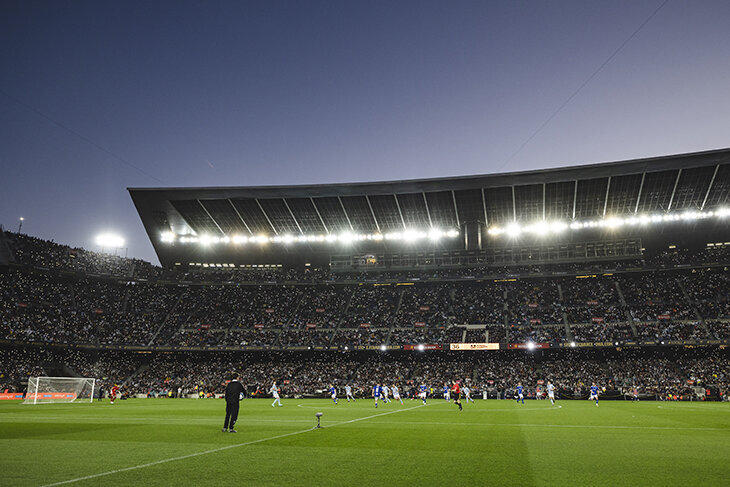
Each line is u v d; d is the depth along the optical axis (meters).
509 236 82.88
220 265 95.88
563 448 15.75
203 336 79.12
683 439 18.30
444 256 86.62
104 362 78.00
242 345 75.62
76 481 10.34
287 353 80.06
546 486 10.04
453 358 75.38
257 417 29.86
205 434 19.61
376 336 75.19
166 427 22.86
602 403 49.91
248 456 13.75
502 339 70.69
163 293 89.38
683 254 77.88
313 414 32.75
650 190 70.31
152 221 86.06
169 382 72.25
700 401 54.88
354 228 83.81
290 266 95.56
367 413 33.81
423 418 28.95
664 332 65.50
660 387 59.19
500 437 18.86
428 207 79.06
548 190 73.50
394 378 70.38
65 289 81.00
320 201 80.19
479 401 53.41
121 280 85.62
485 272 84.31
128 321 80.88
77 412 34.78
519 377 67.06
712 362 63.84
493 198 76.06
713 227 74.69
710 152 63.41
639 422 26.20
